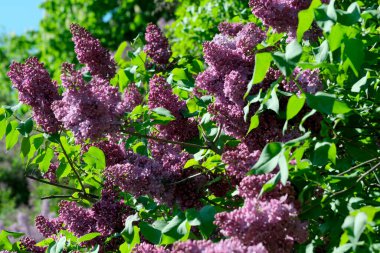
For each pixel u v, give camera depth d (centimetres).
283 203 249
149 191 302
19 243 371
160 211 341
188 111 345
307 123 277
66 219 340
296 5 290
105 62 374
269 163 234
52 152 369
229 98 297
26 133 337
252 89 288
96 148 315
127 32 1933
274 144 237
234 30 364
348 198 272
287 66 235
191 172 311
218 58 300
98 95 307
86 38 373
